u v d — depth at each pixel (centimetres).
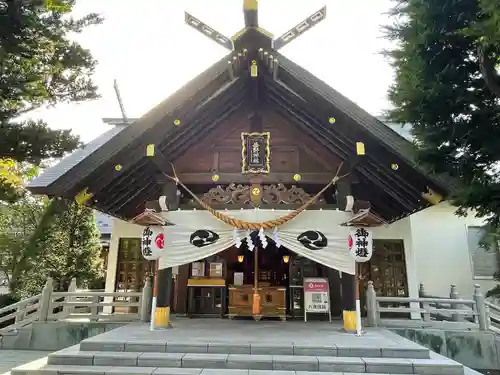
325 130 805
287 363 551
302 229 757
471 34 434
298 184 842
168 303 765
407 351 580
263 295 930
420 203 773
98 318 898
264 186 815
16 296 1123
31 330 877
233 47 764
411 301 866
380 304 1043
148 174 851
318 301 900
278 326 804
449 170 562
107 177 753
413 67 586
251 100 865
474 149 543
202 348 593
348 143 776
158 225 758
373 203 906
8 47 657
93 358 564
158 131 767
